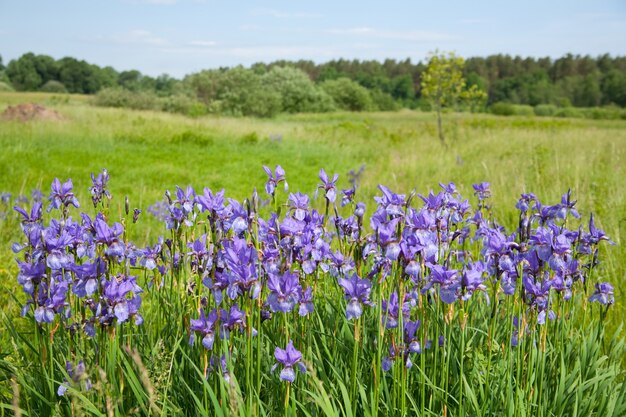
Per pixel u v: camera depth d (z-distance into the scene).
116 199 12.79
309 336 3.04
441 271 2.70
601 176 12.98
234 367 3.05
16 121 25.58
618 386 3.66
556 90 126.44
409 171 16.08
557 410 3.22
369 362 3.23
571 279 3.32
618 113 85.56
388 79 150.12
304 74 81.19
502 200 10.27
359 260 2.99
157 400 2.73
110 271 2.91
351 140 27.84
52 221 3.12
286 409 2.68
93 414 2.73
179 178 16.30
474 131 31.69
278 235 2.84
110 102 60.53
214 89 67.06
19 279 2.81
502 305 4.15
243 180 16.75
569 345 3.66
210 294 3.12
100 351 2.87
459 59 27.12
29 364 3.11
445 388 3.09
